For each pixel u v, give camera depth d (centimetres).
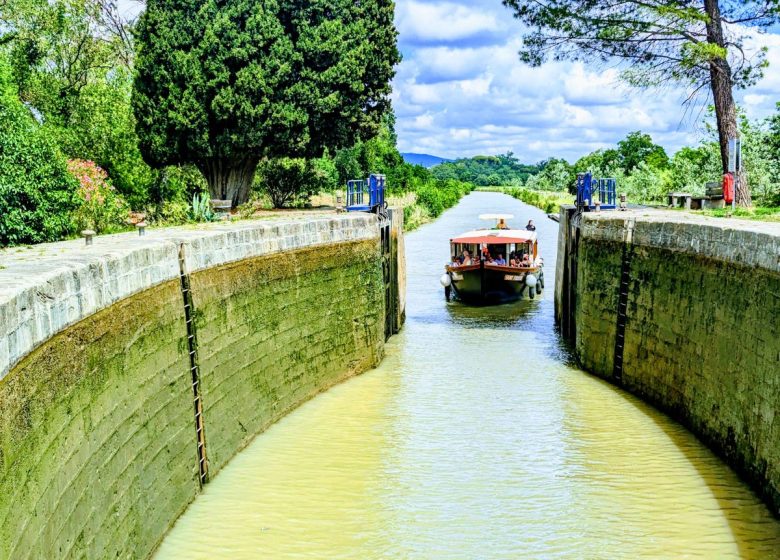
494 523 1112
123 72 3131
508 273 2723
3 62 1850
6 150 1532
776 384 1106
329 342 1791
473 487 1231
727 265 1316
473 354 2078
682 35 2227
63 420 808
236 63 2559
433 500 1188
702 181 4059
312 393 1716
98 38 3212
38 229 1544
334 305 1808
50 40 3125
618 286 1772
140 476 1016
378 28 2817
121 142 2827
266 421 1512
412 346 2188
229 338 1379
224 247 1380
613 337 1786
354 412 1606
